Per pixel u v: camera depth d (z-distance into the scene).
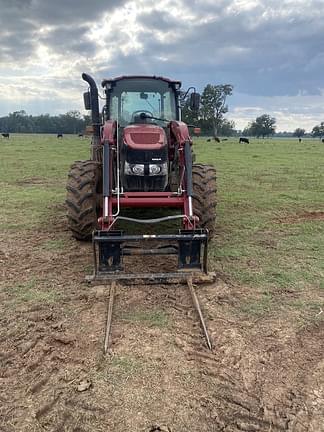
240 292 4.14
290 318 3.61
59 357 3.00
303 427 2.38
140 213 6.77
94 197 5.41
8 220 7.06
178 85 6.04
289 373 2.86
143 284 4.22
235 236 6.14
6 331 3.36
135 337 3.26
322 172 14.33
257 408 2.52
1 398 2.57
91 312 3.68
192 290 3.98
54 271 4.67
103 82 5.95
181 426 2.35
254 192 10.01
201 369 2.86
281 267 4.84
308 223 6.98
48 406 2.50
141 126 5.29
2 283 4.34
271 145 41.41
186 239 4.15
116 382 2.70
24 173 13.80
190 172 4.71
